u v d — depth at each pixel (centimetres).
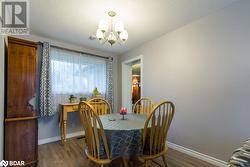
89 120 153
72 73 341
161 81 299
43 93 287
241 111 184
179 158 230
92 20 237
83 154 246
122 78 423
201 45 229
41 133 298
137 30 273
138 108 275
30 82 204
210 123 216
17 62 195
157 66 309
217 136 207
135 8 204
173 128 271
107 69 405
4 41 175
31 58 206
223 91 202
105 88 400
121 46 363
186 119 249
